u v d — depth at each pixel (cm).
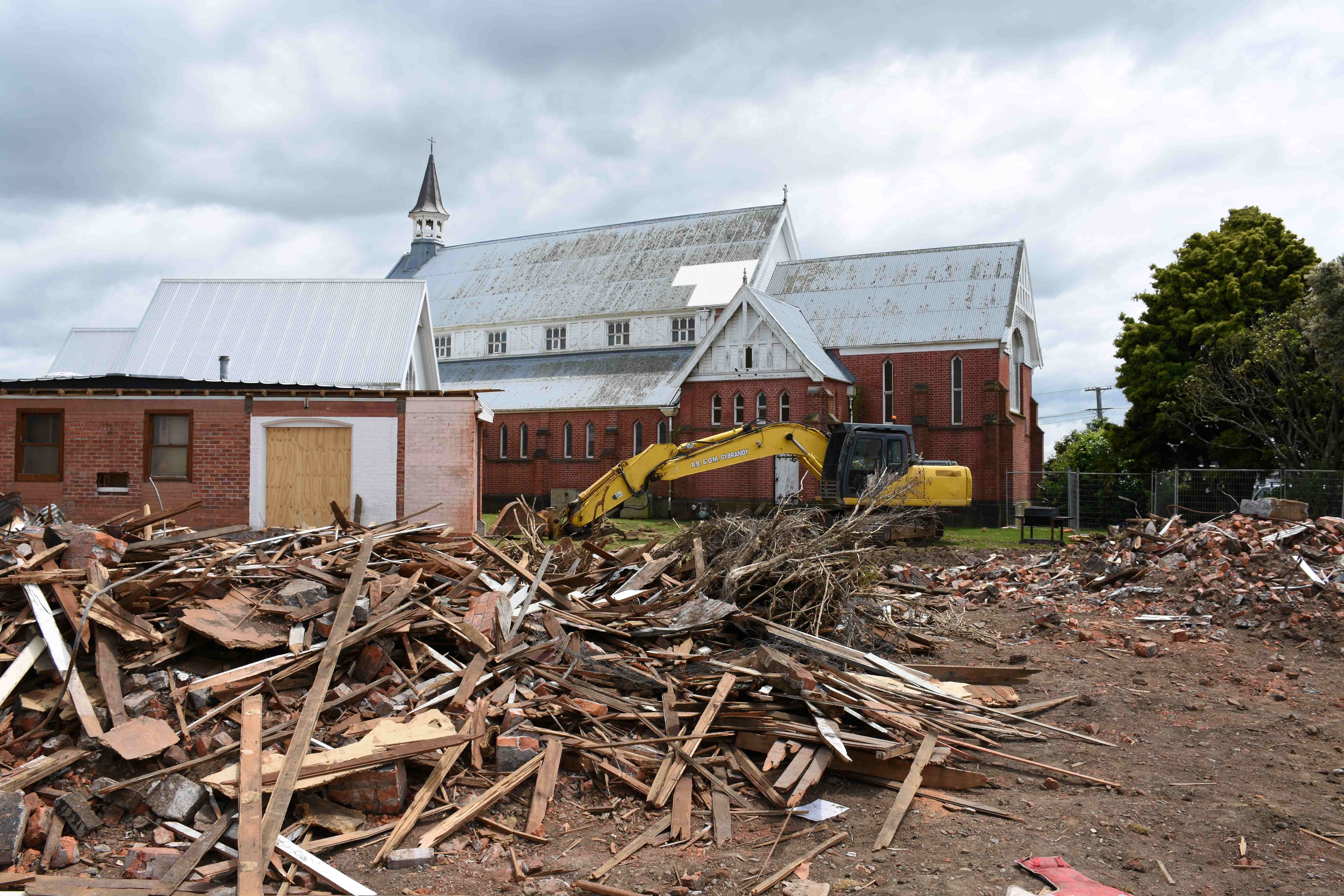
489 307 5819
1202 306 3691
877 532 1736
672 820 670
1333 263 2808
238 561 947
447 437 2133
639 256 5581
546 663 877
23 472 2172
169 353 3152
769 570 1151
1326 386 3117
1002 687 1014
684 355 4953
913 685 942
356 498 2134
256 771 623
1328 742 886
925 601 1602
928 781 759
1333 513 2617
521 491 4841
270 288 3331
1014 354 4459
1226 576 1521
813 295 4769
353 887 557
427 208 6775
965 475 2795
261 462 2145
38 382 2211
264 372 3070
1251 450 3534
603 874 588
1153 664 1201
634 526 3453
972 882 584
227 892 541
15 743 669
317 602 848
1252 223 3822
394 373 3042
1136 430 3934
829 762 763
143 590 799
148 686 728
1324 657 1232
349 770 645
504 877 588
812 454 2477
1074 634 1367
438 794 683
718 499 4072
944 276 4509
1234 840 653
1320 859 624
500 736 744
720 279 5088
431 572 1017
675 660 934
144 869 568
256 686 736
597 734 782
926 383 4203
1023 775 793
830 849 635
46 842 593
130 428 2147
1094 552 1953
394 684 796
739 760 763
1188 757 841
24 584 771
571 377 5084
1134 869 605
